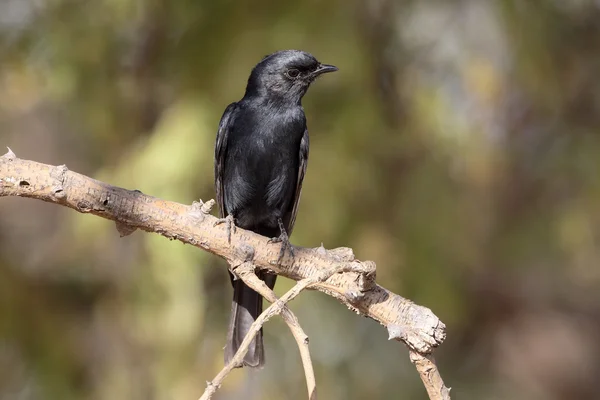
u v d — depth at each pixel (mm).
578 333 14984
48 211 13406
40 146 13859
